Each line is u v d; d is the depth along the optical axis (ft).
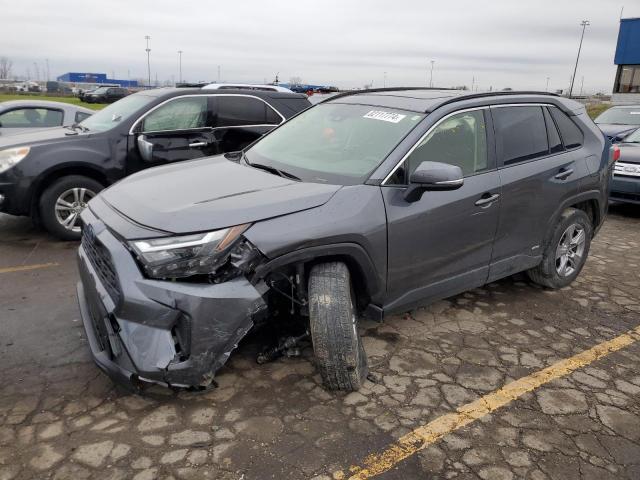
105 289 9.52
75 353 11.73
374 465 8.55
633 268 18.66
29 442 8.84
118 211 10.25
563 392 10.81
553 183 14.47
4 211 19.19
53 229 19.62
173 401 10.03
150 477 8.16
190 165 13.23
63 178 19.62
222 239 9.11
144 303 8.87
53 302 14.44
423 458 8.77
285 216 9.77
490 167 13.09
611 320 14.30
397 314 13.17
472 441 9.23
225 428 9.30
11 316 13.51
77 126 22.43
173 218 9.26
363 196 10.73
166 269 8.95
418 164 11.68
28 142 19.30
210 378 9.32
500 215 13.20
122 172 20.63
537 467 8.68
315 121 14.14
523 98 14.46
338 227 10.11
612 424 9.84
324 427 9.41
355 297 11.48
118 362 9.24
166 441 8.95
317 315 9.84
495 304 15.08
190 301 8.88
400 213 11.10
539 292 16.10
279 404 10.03
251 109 23.17
